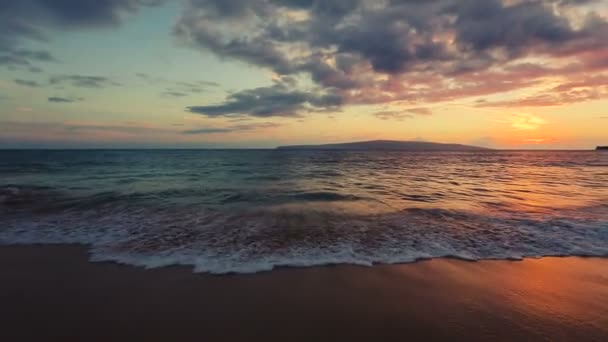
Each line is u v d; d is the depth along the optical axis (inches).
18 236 257.0
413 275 186.9
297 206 395.9
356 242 249.0
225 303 150.7
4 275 180.7
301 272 189.9
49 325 130.8
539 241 251.4
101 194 473.7
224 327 130.3
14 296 155.6
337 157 2479.1
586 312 144.3
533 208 380.8
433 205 402.3
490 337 124.5
